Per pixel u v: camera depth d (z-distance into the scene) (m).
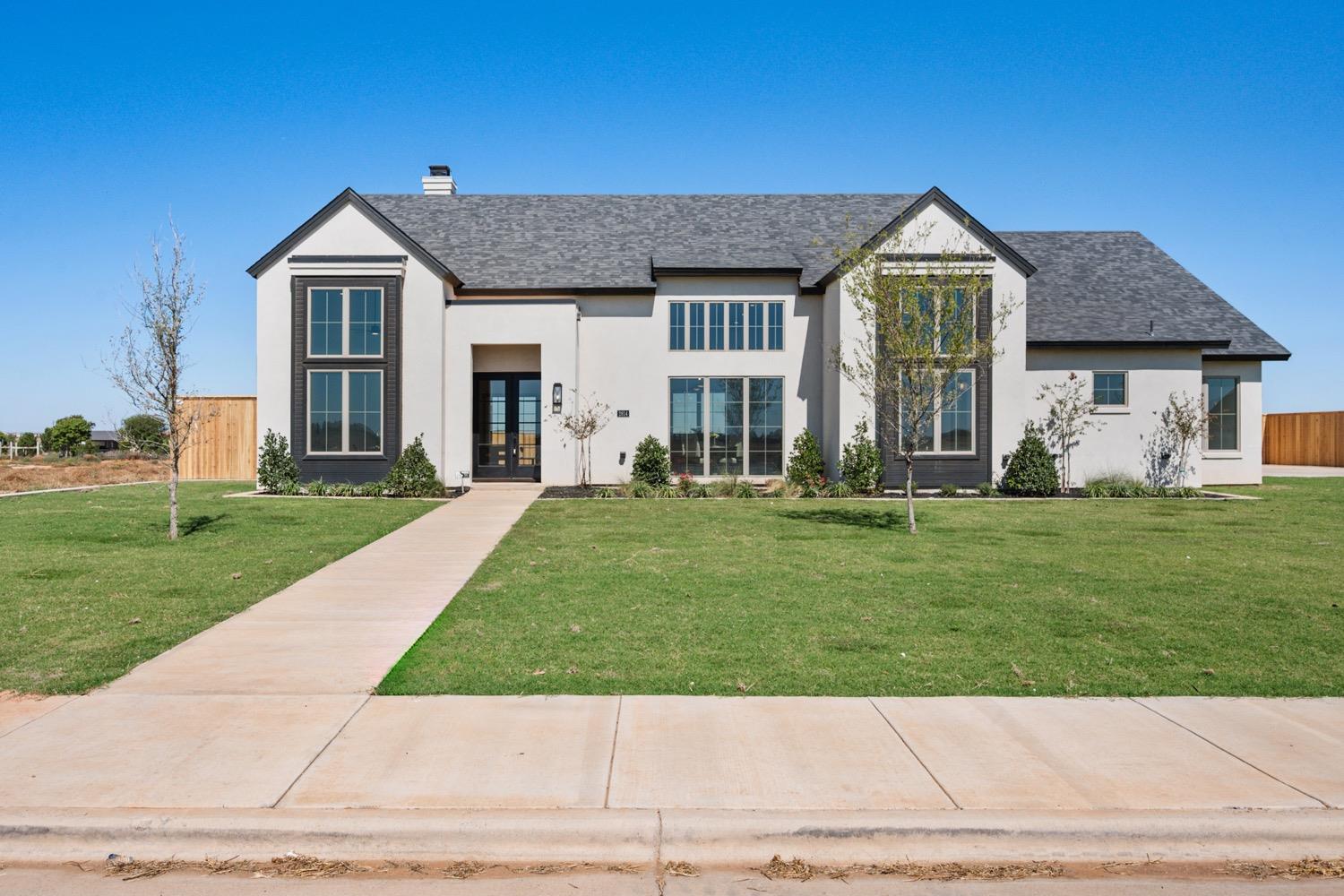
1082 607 8.38
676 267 21.12
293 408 19.67
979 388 19.64
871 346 18.80
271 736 5.25
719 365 21.44
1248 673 6.47
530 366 21.72
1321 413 32.25
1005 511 16.34
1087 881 4.06
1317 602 8.59
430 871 4.10
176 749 5.05
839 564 10.62
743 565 10.47
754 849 4.23
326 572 10.16
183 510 16.03
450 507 16.69
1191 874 4.13
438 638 7.24
